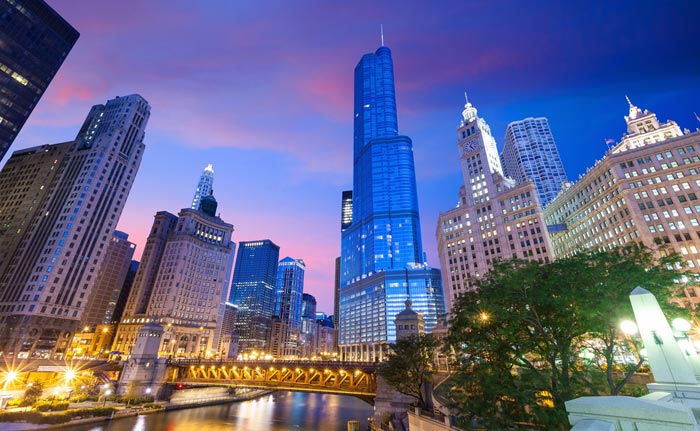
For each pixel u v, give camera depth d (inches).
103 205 6584.6
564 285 1264.8
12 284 5777.6
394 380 2231.8
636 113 6446.9
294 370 3218.5
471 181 6737.2
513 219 5925.2
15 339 5113.2
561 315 1250.0
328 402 6353.3
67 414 2837.1
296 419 4308.6
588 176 5300.2
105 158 6747.1
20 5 5162.4
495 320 1375.5
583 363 1433.3
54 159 7224.4
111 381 4092.0
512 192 6058.1
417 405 2196.1
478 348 1445.6
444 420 1502.2
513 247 5777.6
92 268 6220.5
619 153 4785.9
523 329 1396.4
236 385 3538.4
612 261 1305.4
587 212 5344.5
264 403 5772.6
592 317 1177.4
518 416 1211.2
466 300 1572.3
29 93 5182.1
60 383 4077.3
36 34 5334.6
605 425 278.8
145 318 7790.4
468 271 6215.6
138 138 7613.2
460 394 1438.2
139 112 7741.1
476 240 6269.7
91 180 6471.5
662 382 512.4
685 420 266.4
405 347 2287.2
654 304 553.0
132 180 7327.8
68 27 5757.9
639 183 4527.6
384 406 2500.0
